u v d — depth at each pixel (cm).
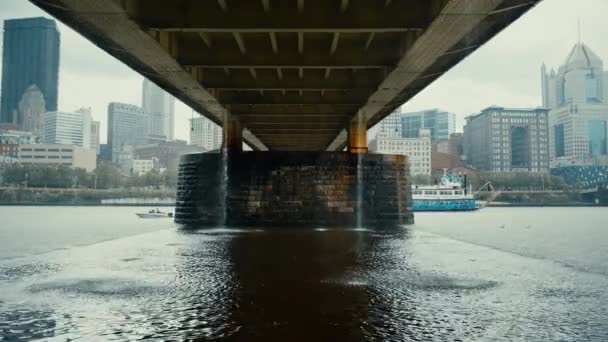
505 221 8662
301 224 4703
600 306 1503
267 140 7494
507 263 2492
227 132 4994
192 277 1973
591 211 14825
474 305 1506
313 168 4762
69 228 6631
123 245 3189
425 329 1241
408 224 4944
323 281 1892
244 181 4766
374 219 4788
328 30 2514
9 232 5950
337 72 3784
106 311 1414
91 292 1680
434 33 2492
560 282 1933
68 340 1146
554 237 5275
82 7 2186
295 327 1254
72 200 19362
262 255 2653
